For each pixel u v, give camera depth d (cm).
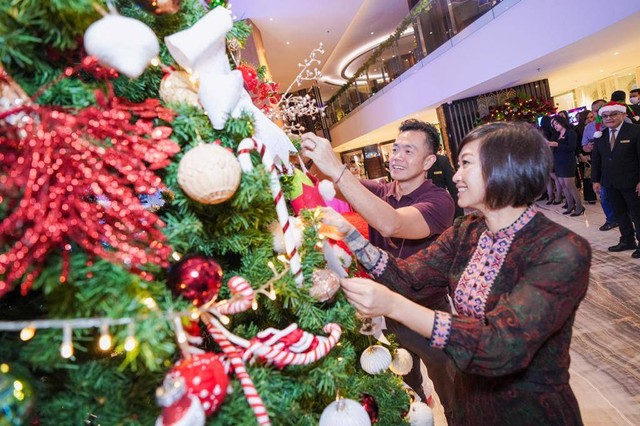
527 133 105
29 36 57
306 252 91
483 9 641
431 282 133
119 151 62
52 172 54
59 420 65
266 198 82
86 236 59
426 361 175
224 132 79
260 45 606
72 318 59
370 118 1112
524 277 101
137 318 56
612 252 398
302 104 122
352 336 128
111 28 57
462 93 735
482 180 107
